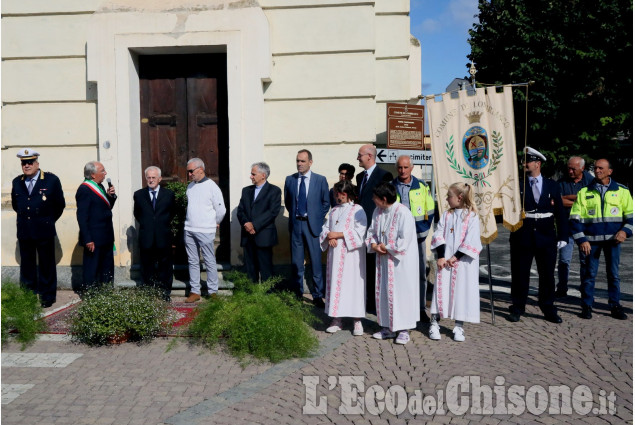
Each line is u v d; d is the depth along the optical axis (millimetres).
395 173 7719
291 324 5121
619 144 19375
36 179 6840
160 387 4293
